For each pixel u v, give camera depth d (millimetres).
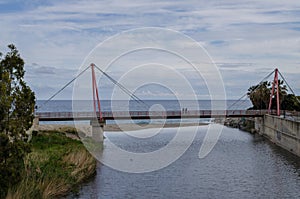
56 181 24469
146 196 25891
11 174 18031
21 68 18266
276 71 73562
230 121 93000
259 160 41719
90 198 24688
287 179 31703
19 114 17984
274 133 58781
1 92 17234
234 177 32375
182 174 33500
